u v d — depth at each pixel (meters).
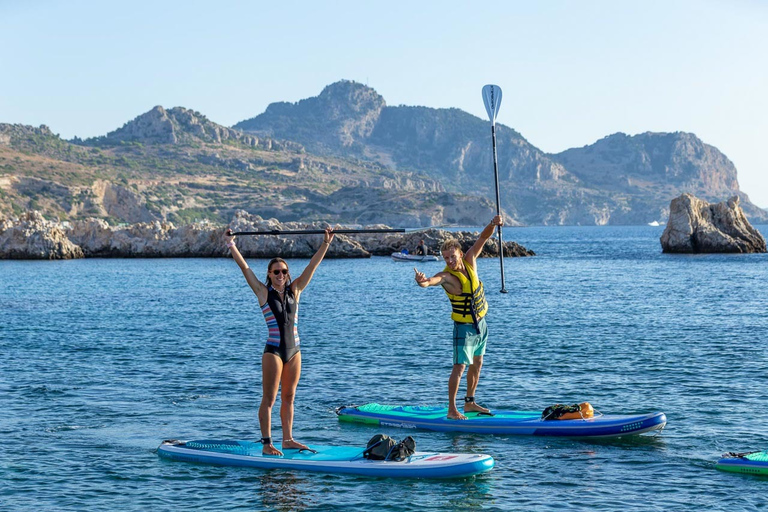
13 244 92.12
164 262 85.50
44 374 18.48
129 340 24.42
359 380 17.66
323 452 11.43
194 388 16.78
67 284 52.69
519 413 13.39
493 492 10.20
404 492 10.20
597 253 105.06
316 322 29.14
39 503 9.91
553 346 22.45
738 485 10.39
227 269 71.38
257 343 23.66
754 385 16.55
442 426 13.06
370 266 75.81
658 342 23.06
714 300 37.03
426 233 97.12
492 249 94.00
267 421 11.30
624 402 15.22
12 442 12.58
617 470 11.04
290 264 79.06
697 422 13.55
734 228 92.31
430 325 28.09
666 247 94.56
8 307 36.38
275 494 10.15
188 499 10.02
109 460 11.62
